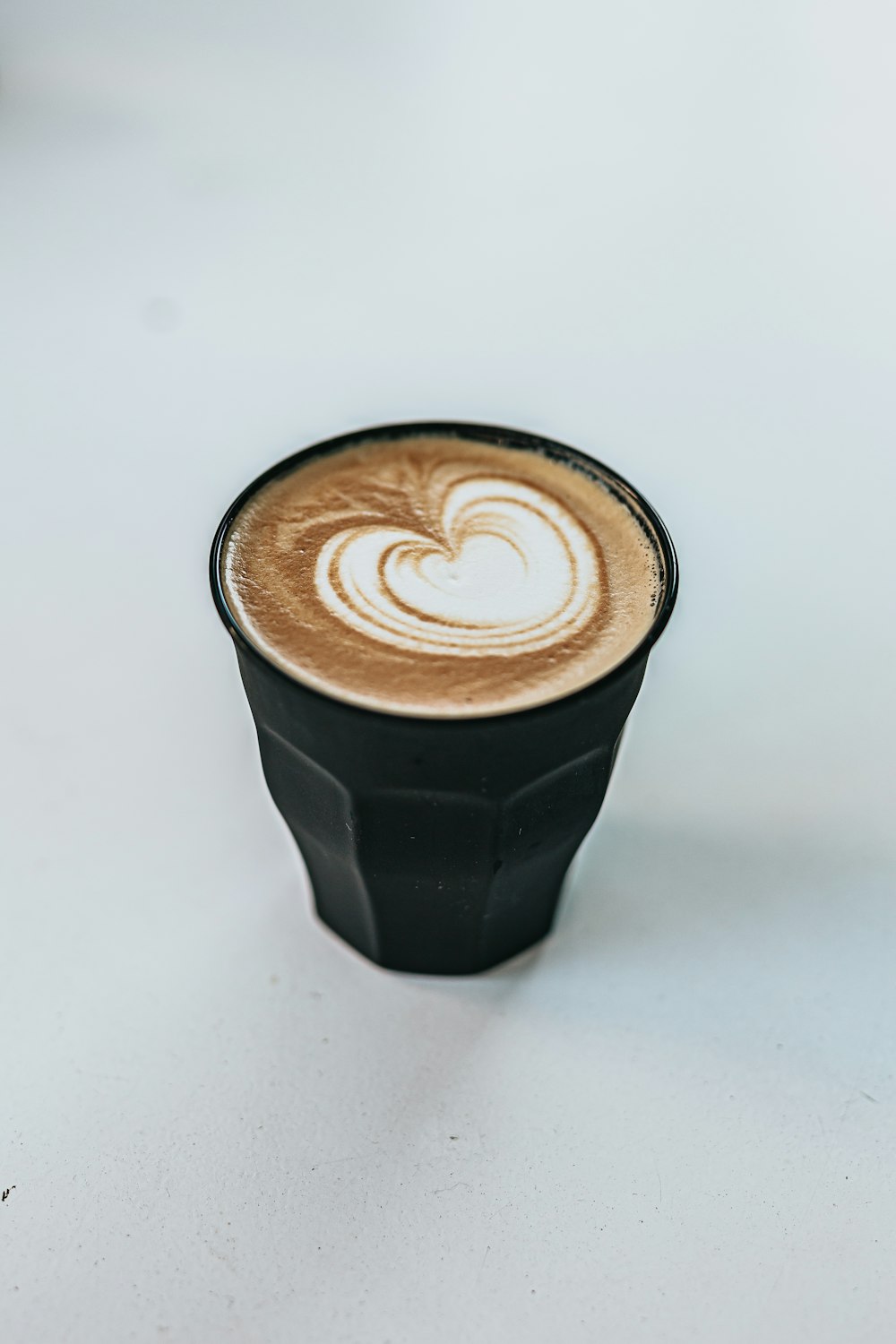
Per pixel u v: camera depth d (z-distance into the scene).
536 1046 0.36
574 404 0.53
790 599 0.46
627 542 0.34
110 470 0.51
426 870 0.33
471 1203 0.33
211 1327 0.31
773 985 0.37
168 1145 0.34
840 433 0.52
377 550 0.34
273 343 0.56
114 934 0.38
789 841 0.40
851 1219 0.33
